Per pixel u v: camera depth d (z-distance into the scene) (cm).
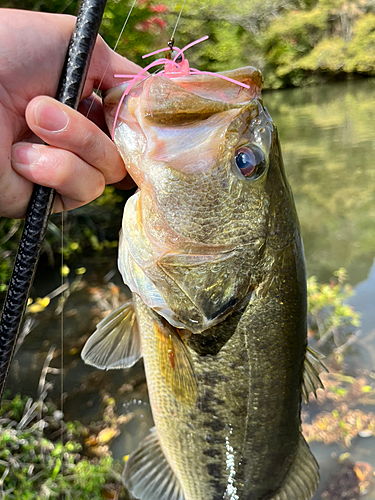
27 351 48
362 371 51
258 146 18
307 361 23
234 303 18
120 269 20
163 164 17
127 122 17
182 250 17
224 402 21
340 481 40
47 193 16
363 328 57
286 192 19
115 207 78
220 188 17
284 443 23
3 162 16
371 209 94
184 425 22
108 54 20
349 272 72
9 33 17
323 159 129
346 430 44
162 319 20
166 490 24
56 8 60
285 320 20
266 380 21
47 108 15
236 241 18
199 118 17
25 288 15
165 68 17
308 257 77
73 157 16
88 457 39
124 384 47
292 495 24
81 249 69
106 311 56
